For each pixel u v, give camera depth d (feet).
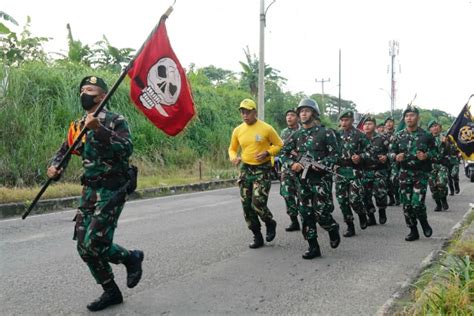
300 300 14.19
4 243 21.25
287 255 19.53
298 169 18.56
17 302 13.84
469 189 47.26
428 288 13.00
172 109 13.97
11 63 50.03
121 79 12.46
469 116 28.40
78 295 14.47
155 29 13.66
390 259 18.92
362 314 13.02
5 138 39.81
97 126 11.75
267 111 92.68
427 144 21.59
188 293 14.71
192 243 21.53
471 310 10.99
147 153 55.98
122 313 13.02
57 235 23.15
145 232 23.98
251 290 15.07
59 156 12.98
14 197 31.04
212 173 55.47
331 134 18.61
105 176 12.37
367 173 26.16
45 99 47.62
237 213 30.42
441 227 25.89
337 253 19.92
